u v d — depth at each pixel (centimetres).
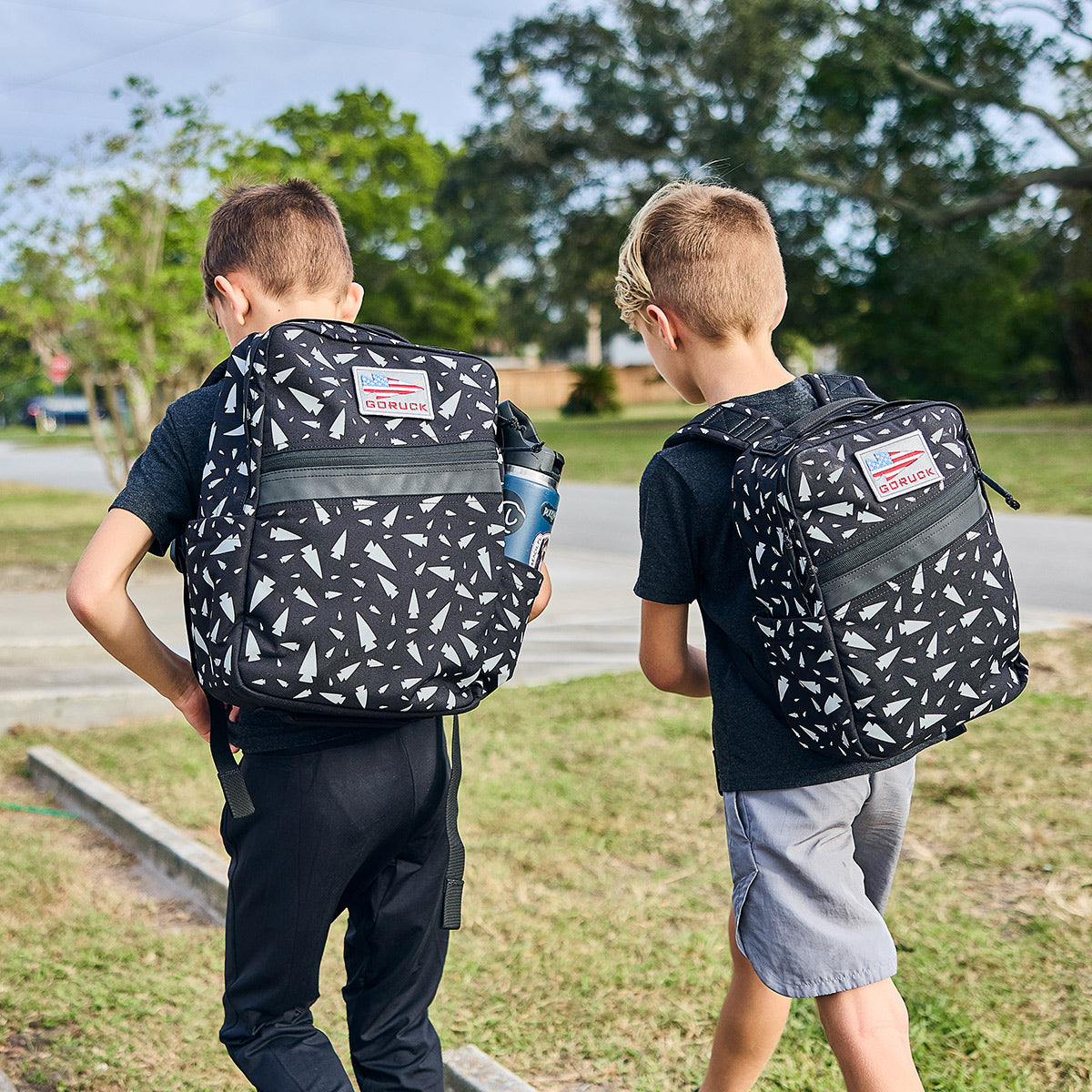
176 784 430
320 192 201
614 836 368
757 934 172
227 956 184
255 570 155
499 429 185
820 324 3012
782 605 159
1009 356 2902
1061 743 425
